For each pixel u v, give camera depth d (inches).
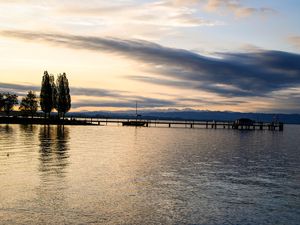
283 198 824.9
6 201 724.0
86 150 1664.6
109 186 890.1
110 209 698.8
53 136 2517.2
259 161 1470.2
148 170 1141.7
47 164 1180.5
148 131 3966.5
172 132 3846.0
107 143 2124.8
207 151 1808.6
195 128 5226.4
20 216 637.3
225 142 2513.5
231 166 1288.1
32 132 2883.9
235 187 925.8
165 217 662.5
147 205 734.5
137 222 630.5
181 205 742.5
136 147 1935.3
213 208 727.7
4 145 1774.1
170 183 948.0
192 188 896.9
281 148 2155.5
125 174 1058.1
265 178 1065.5
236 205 755.4
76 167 1144.8
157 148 1907.0
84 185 888.3
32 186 853.2
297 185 971.9
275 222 653.3
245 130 5032.0
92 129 3917.3
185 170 1161.4
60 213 661.9
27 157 1339.8
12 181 899.4
